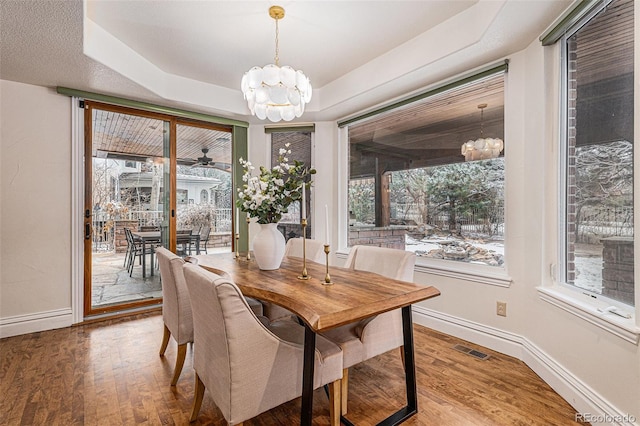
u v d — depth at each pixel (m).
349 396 1.84
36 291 2.81
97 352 2.40
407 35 2.58
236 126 4.02
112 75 2.64
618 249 1.56
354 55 2.93
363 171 3.81
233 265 2.28
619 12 1.56
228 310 1.19
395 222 3.42
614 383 1.44
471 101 2.71
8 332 2.68
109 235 3.22
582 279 1.81
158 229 3.54
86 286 3.06
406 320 1.70
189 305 1.95
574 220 1.89
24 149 2.76
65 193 2.95
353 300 1.43
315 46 2.75
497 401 1.78
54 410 1.69
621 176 1.55
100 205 3.17
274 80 2.01
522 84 2.27
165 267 2.04
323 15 2.29
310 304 1.37
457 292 2.69
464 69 2.59
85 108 3.04
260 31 2.51
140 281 3.42
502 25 1.98
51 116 2.88
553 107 2.04
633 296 1.46
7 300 2.70
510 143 2.36
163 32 2.50
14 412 1.67
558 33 1.90
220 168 4.05
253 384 1.25
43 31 2.00
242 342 1.22
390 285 1.70
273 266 2.10
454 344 2.54
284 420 1.64
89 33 2.30
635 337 1.32
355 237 3.91
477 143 2.67
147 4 2.14
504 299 2.38
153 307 3.42
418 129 3.17
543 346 2.03
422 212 3.13
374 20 2.37
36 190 2.82
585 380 1.63
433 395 1.84
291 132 4.23
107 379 2.01
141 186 3.42
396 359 2.33
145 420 1.62
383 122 3.54
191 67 3.12
